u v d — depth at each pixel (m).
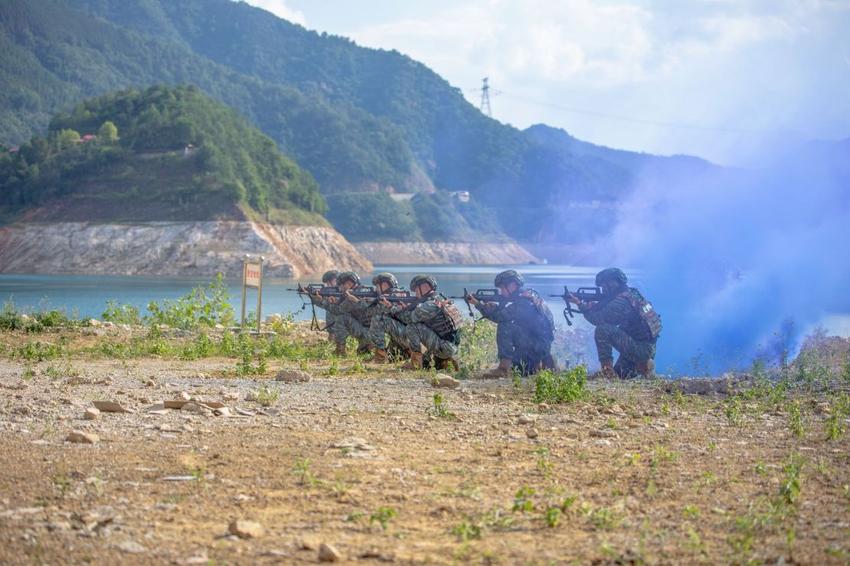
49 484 8.42
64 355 20.66
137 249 189.38
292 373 16.36
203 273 183.75
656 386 16.02
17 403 12.82
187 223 193.50
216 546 6.79
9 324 25.59
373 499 8.08
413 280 20.83
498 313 18.31
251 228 193.38
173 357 20.98
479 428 11.59
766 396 14.68
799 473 8.95
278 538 7.01
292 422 11.81
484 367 21.36
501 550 6.73
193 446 10.16
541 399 14.03
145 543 6.85
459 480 8.80
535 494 8.27
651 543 6.88
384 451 10.04
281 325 28.03
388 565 6.42
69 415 11.96
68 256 190.50
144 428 11.16
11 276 168.88
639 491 8.44
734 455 10.06
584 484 8.70
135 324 29.30
